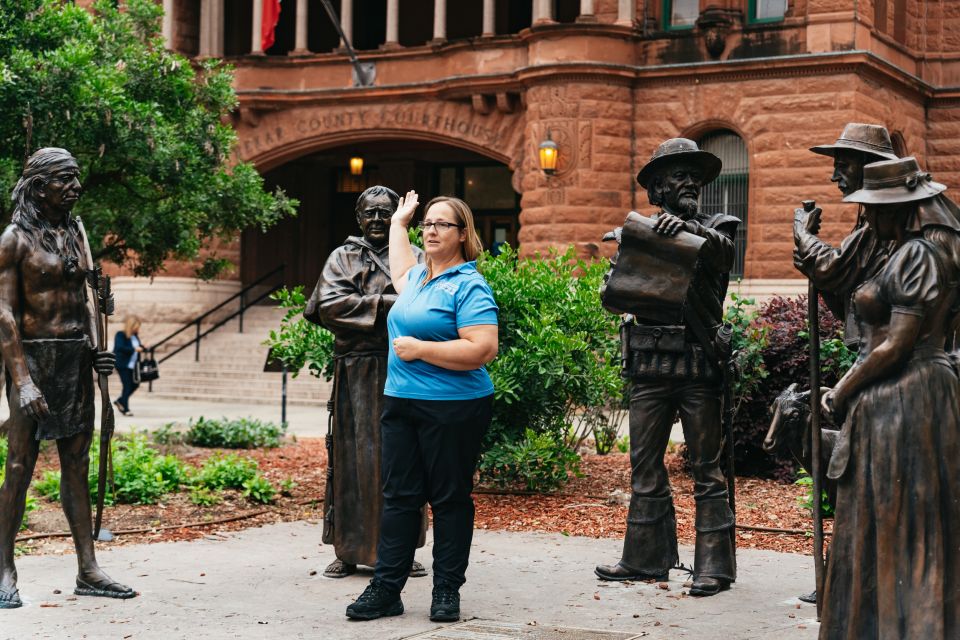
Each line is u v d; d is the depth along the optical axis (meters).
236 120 26.62
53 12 13.70
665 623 5.88
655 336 6.64
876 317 4.71
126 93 14.19
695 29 22.80
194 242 15.68
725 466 7.04
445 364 5.80
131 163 13.77
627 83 23.02
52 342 6.14
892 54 23.14
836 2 21.69
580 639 5.52
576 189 22.75
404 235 6.65
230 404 23.38
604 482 11.20
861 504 4.68
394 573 5.97
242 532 8.58
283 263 31.27
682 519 9.28
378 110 25.58
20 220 6.11
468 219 6.02
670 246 6.42
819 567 5.23
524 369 10.30
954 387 4.66
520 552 7.91
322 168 31.72
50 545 8.00
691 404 6.68
